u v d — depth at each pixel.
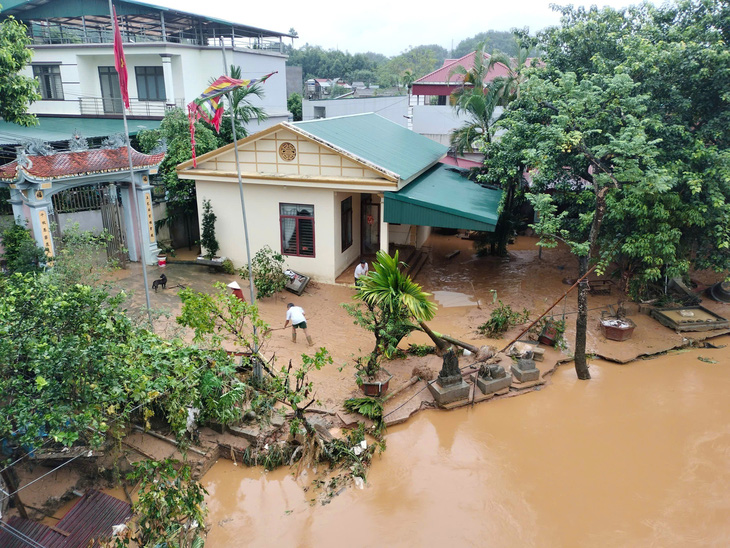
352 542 8.31
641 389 12.77
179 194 20.88
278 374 11.33
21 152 14.67
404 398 11.86
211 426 10.44
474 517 8.86
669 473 9.97
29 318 7.49
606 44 17.31
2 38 17.23
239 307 9.74
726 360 14.23
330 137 18.03
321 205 17.53
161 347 8.80
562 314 16.06
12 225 15.77
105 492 8.88
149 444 9.76
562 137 13.55
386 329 11.50
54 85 28.92
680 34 15.90
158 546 7.39
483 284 19.03
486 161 19.97
